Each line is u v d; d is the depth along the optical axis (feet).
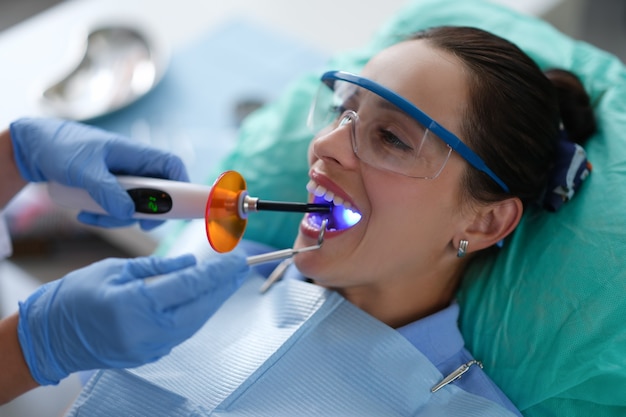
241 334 4.02
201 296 3.19
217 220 3.22
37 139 4.15
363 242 3.67
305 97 5.50
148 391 3.71
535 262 4.06
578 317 3.83
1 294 5.77
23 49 7.13
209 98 6.71
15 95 6.59
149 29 7.51
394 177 3.49
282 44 7.38
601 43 9.78
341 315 3.90
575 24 7.77
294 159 5.14
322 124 3.95
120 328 3.09
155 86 6.73
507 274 4.12
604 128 4.34
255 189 5.07
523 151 3.62
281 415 3.59
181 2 7.88
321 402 3.66
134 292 3.12
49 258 6.46
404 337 3.82
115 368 3.46
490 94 3.51
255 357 3.80
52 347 3.29
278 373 3.74
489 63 3.57
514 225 3.85
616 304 3.77
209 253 4.53
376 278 3.83
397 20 5.60
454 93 3.48
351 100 3.67
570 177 3.97
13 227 6.29
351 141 3.53
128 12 7.72
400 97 3.38
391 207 3.54
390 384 3.72
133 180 3.80
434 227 3.69
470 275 4.26
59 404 5.10
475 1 5.56
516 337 3.99
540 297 3.97
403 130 3.48
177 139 6.25
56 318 3.23
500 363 4.02
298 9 7.84
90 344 3.18
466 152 3.46
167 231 5.63
